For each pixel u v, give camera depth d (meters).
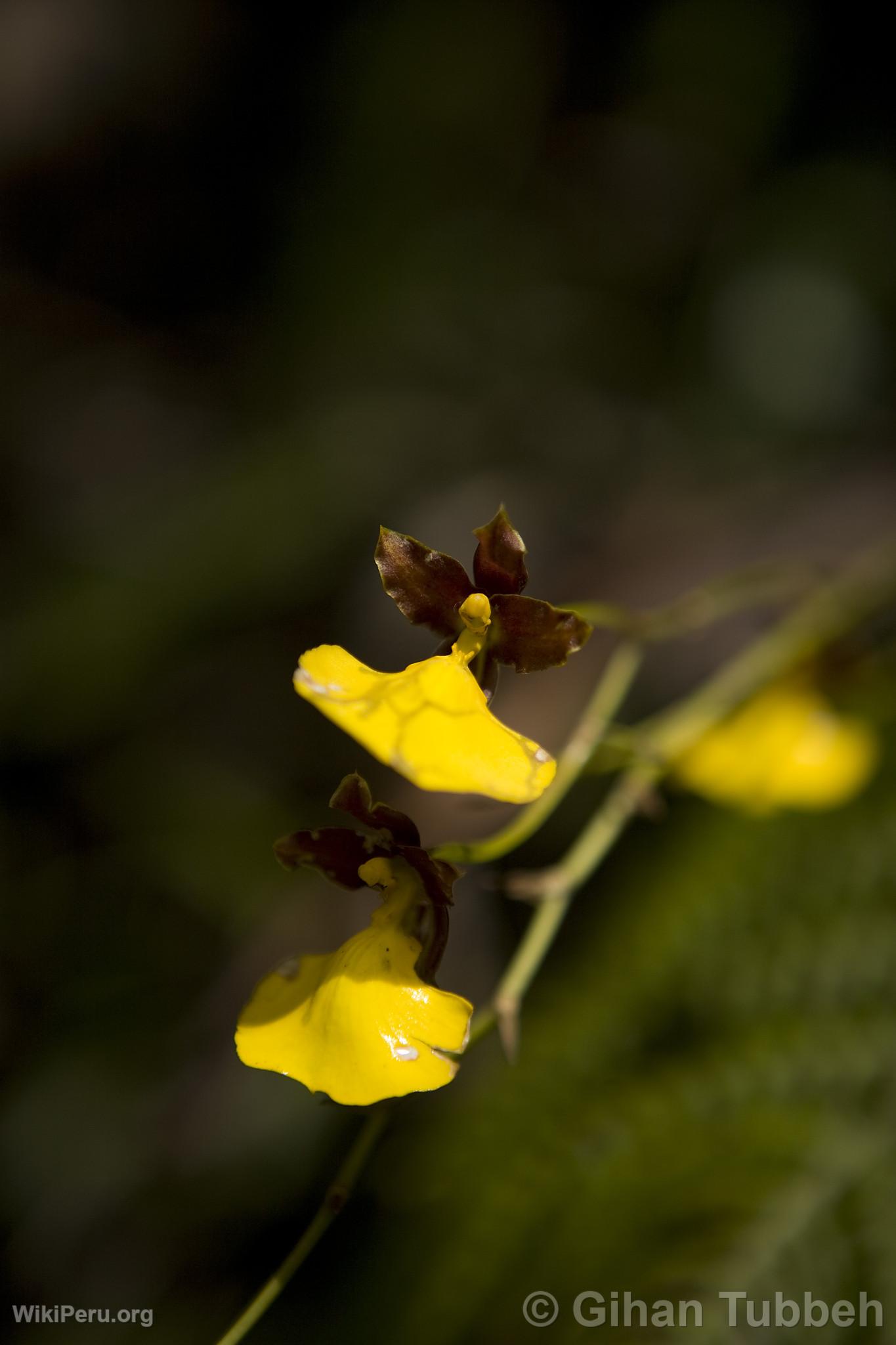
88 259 0.67
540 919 0.28
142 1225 0.38
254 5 0.65
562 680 0.40
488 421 0.52
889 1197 0.29
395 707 0.25
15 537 0.57
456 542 0.47
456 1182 0.31
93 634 0.50
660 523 0.45
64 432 0.61
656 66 0.57
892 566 0.32
